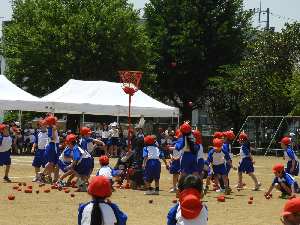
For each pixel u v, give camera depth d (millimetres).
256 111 33688
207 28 41438
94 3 37469
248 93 34344
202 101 44219
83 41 33719
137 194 11422
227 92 36531
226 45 41812
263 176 17219
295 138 31547
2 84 24359
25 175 15359
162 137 27297
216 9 41125
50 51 34219
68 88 25516
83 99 25234
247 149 12992
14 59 36188
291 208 4125
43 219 7629
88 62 34156
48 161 12594
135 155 12625
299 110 29719
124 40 35719
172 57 40875
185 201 4258
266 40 33938
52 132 12586
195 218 4336
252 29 44281
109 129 26203
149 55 38625
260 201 10508
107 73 35812
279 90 31438
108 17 35719
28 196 10453
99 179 4414
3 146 13172
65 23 35344
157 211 8734
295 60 33219
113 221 4395
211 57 42031
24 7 39406
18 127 26781
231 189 12188
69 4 37750
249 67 34188
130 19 38062
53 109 24031
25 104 23469
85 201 9875
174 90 43906
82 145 11914
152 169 11438
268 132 37531
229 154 11914
